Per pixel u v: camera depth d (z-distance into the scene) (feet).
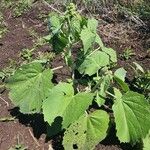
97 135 1.76
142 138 1.77
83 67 2.06
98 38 2.09
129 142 1.81
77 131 1.78
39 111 1.90
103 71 2.02
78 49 2.54
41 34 2.79
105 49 2.14
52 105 1.72
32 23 2.93
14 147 1.96
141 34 2.71
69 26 1.89
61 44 1.95
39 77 1.90
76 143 1.77
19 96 1.92
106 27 2.81
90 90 1.99
